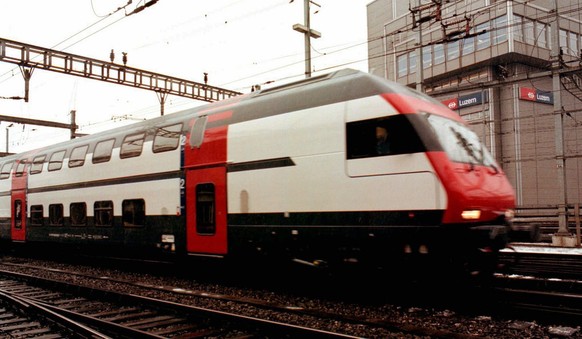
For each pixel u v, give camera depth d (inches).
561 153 638.5
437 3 629.0
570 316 231.6
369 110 279.0
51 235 548.4
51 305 307.7
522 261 438.6
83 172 500.1
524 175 1021.2
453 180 249.8
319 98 306.0
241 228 336.8
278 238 315.0
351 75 301.9
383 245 269.9
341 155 287.0
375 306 283.3
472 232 251.3
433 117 276.4
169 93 805.2
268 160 323.6
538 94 1056.2
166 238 397.4
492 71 1039.6
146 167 421.7
